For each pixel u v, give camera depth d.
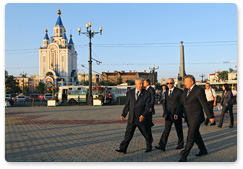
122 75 125.62
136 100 5.73
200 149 5.58
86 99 27.78
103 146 6.47
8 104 27.08
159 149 6.04
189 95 5.25
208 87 10.34
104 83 98.00
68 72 108.62
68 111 17.95
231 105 9.59
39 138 7.67
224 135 7.96
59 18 113.31
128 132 5.76
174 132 8.55
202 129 9.29
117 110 18.55
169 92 6.26
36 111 18.47
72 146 6.51
